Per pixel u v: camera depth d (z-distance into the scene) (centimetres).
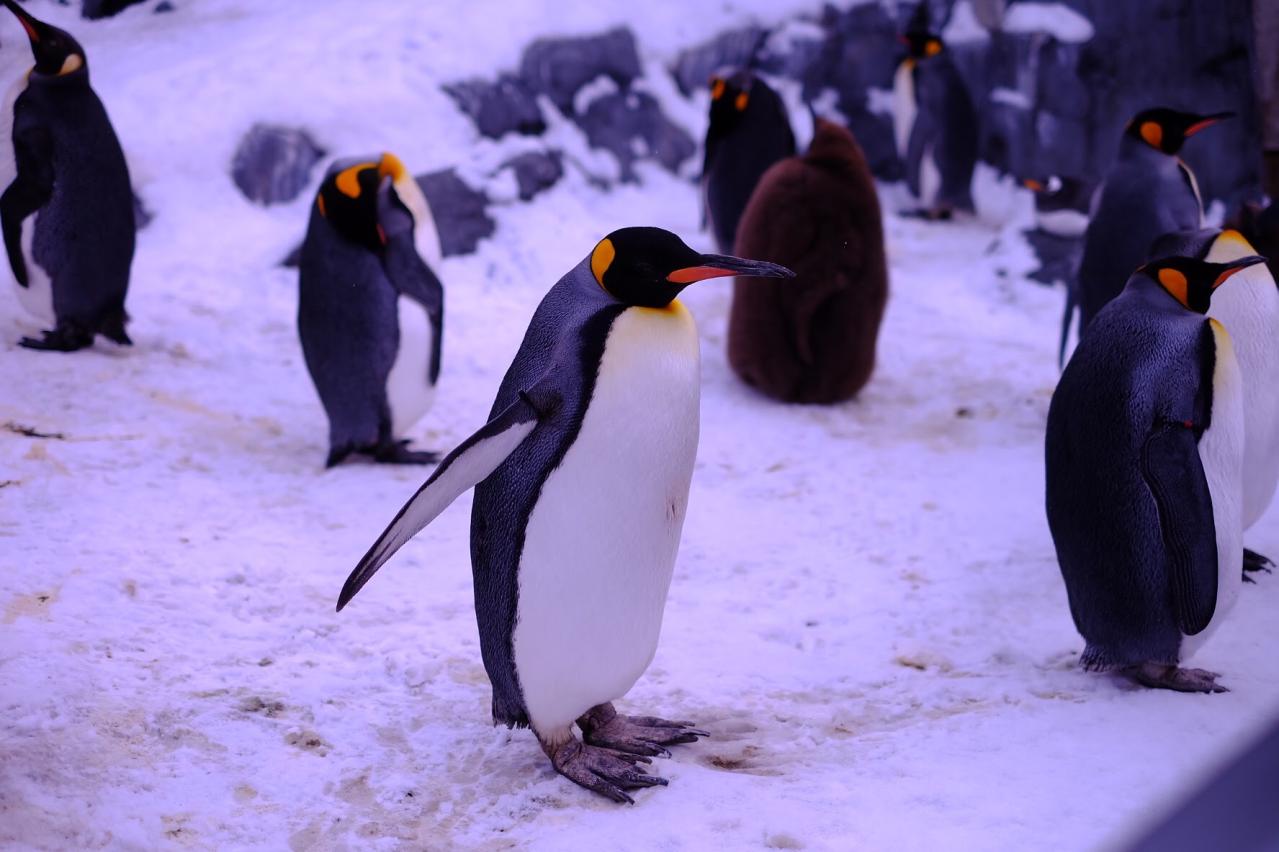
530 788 358
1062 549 419
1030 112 1377
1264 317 486
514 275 1053
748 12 1452
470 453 314
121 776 352
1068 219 1159
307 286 649
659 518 341
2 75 901
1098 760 360
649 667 455
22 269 752
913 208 1456
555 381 328
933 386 878
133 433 661
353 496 623
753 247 805
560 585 336
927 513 630
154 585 486
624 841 324
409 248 650
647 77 1346
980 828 320
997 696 421
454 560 549
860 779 355
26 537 514
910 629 491
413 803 352
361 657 448
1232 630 473
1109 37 1295
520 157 1154
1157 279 399
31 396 687
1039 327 1043
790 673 452
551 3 1288
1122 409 386
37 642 421
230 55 1123
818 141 809
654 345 330
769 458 726
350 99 1097
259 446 686
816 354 809
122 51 1142
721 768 372
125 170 766
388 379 656
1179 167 737
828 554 577
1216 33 1230
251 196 1035
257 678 423
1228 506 392
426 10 1235
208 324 860
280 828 337
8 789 338
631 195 1275
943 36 1491
